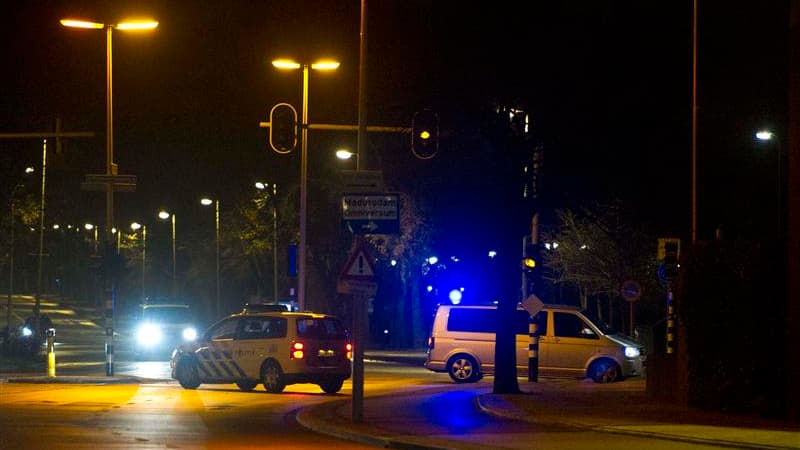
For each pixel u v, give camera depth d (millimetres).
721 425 29094
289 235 94875
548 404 35562
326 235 92750
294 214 94250
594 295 89375
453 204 56312
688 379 34594
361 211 30625
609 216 69125
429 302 100750
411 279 91125
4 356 72062
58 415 32281
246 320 44031
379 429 28984
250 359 43094
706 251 34062
